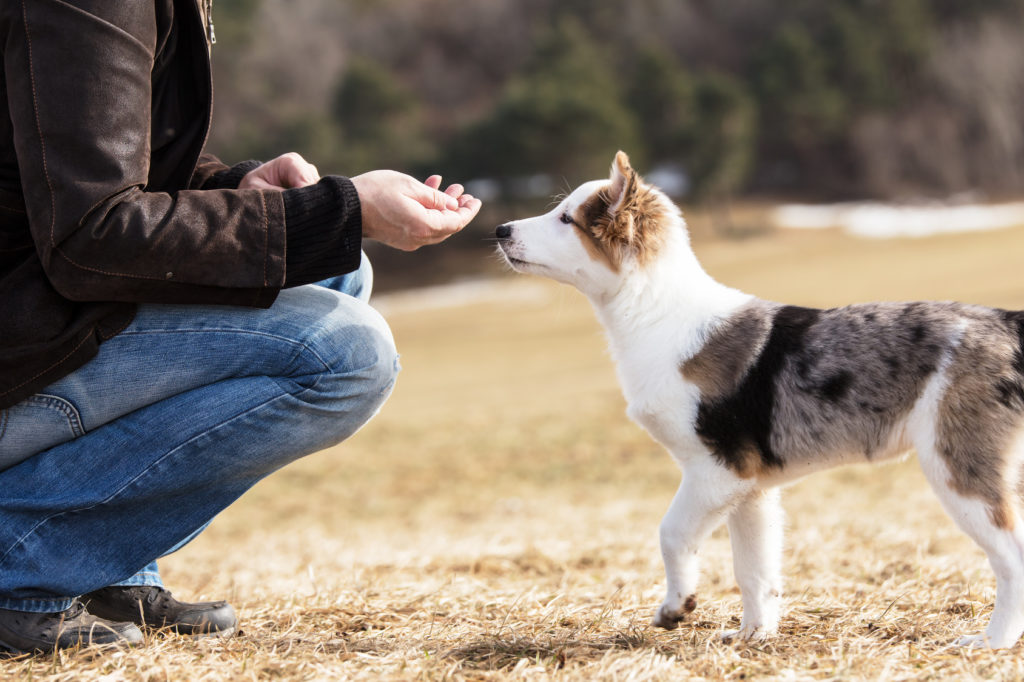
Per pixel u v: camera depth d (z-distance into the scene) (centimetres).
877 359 341
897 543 559
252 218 278
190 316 295
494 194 5441
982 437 324
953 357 330
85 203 259
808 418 347
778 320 365
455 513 987
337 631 351
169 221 268
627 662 287
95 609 334
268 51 6350
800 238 5147
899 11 6606
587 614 375
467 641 325
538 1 7969
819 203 6269
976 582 420
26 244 276
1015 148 6406
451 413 1558
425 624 358
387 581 483
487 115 5934
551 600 397
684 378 362
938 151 6353
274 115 5878
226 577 564
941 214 5497
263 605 399
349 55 7119
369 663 297
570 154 5112
